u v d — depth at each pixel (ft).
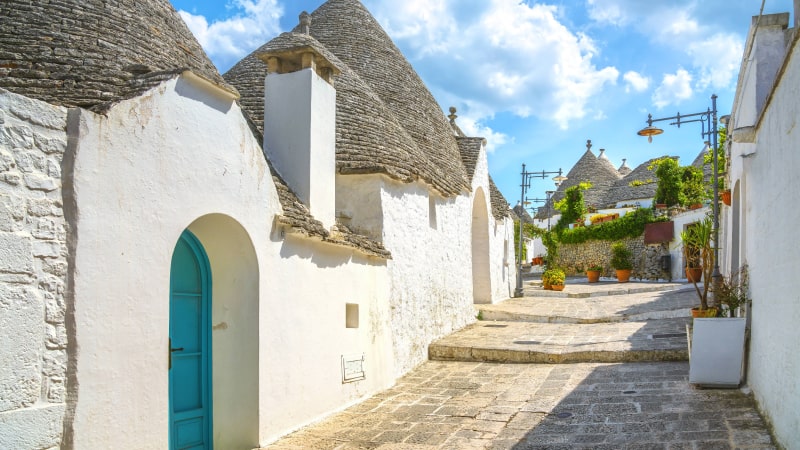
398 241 31.24
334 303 23.85
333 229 24.76
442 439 19.63
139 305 14.32
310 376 21.71
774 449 16.46
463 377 29.63
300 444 19.03
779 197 16.71
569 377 27.76
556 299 61.72
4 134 11.58
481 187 52.49
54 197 12.50
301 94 24.17
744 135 20.95
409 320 32.14
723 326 23.54
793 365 14.93
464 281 44.65
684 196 87.20
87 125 13.08
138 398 14.19
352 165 29.14
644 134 37.91
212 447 18.83
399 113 41.11
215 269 19.17
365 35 45.03
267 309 19.22
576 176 141.38
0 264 11.32
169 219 15.37
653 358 29.86
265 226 19.39
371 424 21.58
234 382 18.78
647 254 84.84
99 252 13.26
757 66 21.02
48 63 17.06
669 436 18.51
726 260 36.50
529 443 18.88
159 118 15.16
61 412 12.36
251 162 18.89
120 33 19.45
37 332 11.96
